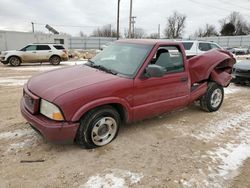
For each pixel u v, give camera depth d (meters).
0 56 16.36
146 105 4.16
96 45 49.69
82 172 3.19
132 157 3.61
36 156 3.51
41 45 16.91
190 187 3.00
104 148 3.81
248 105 6.67
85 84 3.56
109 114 3.77
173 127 4.79
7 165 3.27
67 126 3.31
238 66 9.23
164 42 4.45
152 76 3.97
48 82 3.73
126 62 4.23
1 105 5.92
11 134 4.17
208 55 5.71
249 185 3.09
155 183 3.04
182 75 4.68
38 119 3.40
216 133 4.61
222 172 3.34
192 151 3.87
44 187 2.88
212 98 5.72
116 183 3.00
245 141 4.30
